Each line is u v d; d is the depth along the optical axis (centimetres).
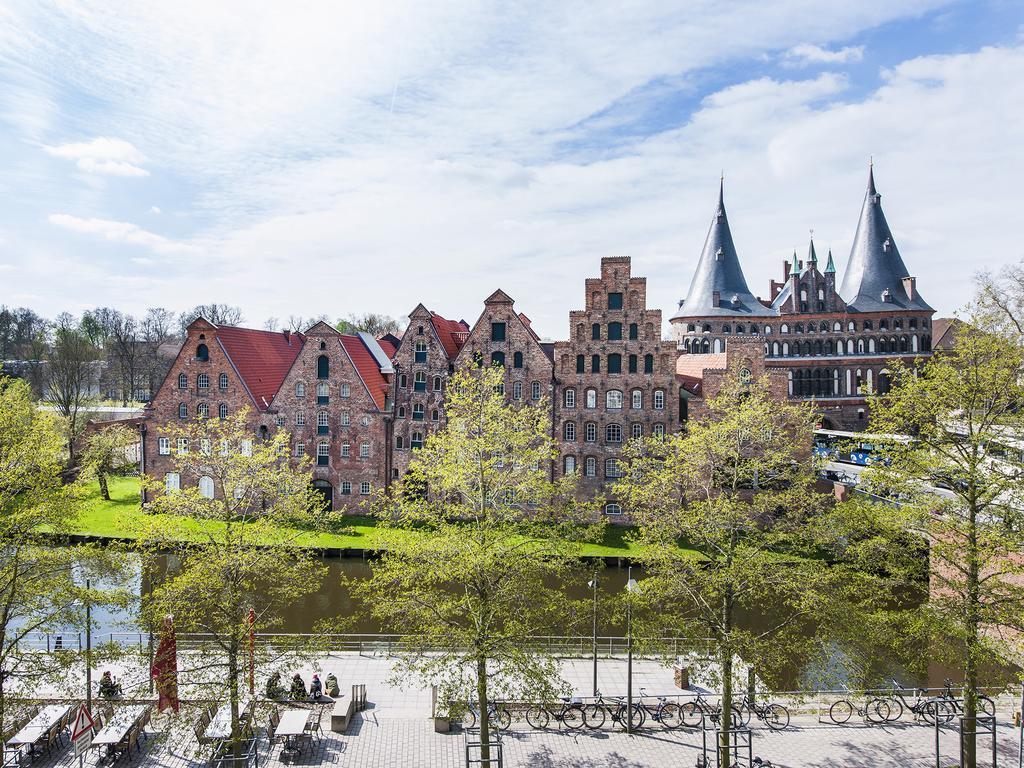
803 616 2945
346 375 5819
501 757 2262
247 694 2494
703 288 8906
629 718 2588
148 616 2361
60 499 2356
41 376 9569
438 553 2333
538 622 2492
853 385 8288
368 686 2972
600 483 5559
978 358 2122
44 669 2217
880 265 8444
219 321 15662
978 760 2377
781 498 2448
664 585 2395
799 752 2423
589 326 5556
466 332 6875
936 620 2081
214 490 5819
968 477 2070
